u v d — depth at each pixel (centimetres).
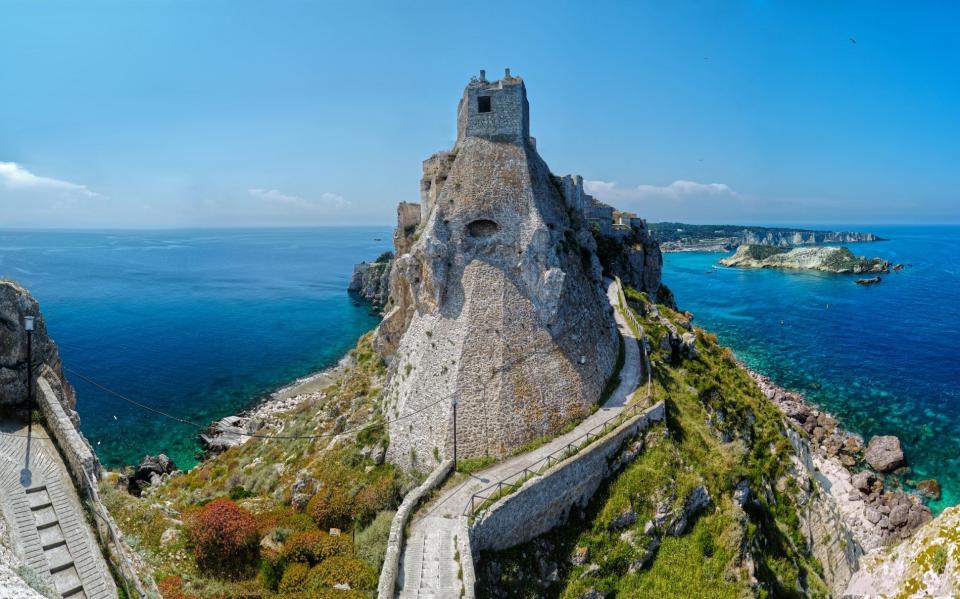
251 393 10612
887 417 9475
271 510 4466
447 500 3822
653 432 4666
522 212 5178
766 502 5138
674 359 6681
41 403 3441
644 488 4222
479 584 3309
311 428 6112
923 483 7400
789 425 7006
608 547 3916
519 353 4728
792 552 4916
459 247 5106
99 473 3497
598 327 5712
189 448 8256
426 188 6259
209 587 3094
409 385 4912
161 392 10494
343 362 11744
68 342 13388
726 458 4859
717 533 4191
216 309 18412
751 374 11288
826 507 5750
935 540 3044
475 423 4425
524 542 3762
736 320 16650
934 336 14538
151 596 2714
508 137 5456
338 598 3033
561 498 3956
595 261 6900
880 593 3256
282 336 14988
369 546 3553
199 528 3428
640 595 3762
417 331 5188
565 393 4744
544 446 4381
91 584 2417
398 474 4484
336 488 4400
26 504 2716
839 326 15762
